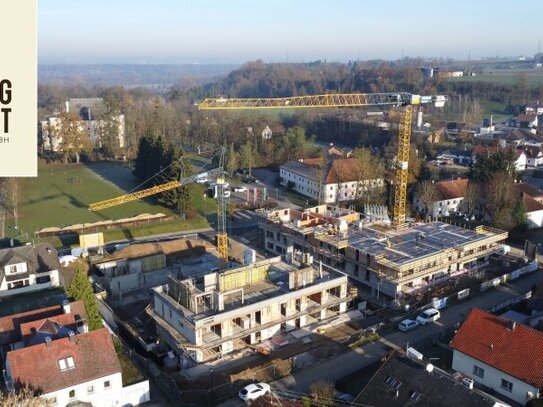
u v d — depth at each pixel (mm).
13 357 45812
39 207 115125
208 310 58875
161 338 61594
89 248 90938
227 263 79938
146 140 133000
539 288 68562
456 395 40938
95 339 49344
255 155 163000
